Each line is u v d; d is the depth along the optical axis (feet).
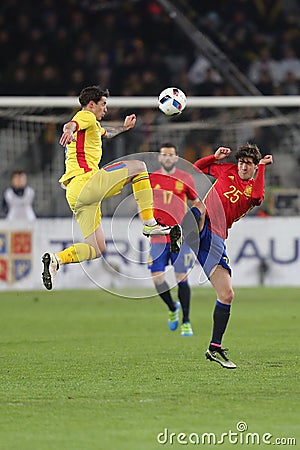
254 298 171.94
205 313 150.92
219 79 252.42
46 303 165.68
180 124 202.08
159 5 264.72
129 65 252.21
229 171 91.91
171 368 91.04
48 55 257.14
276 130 213.66
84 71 251.80
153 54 257.14
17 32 258.78
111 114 204.33
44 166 198.39
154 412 68.90
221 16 269.85
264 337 117.29
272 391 77.51
